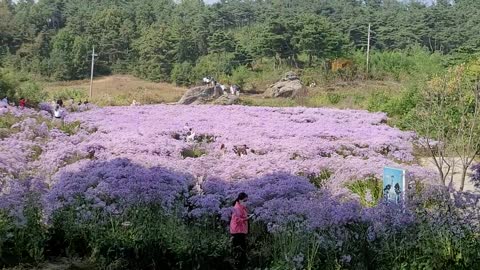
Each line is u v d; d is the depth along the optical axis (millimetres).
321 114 34781
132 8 124438
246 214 10633
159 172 13617
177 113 35062
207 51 96188
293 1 128500
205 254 9930
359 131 27062
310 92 53750
